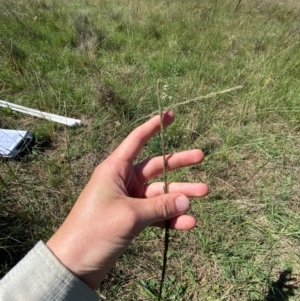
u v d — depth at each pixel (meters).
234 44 1.27
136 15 1.65
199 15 1.60
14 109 0.81
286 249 0.54
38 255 0.25
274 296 0.48
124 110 0.81
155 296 0.47
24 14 1.47
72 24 1.41
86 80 0.98
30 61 1.03
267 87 0.91
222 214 0.58
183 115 0.80
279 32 1.43
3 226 0.50
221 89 0.92
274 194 0.63
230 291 0.48
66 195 0.56
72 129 0.76
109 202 0.27
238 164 0.70
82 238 0.26
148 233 0.54
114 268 0.48
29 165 0.65
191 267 0.50
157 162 0.34
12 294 0.24
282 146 0.76
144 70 1.06
